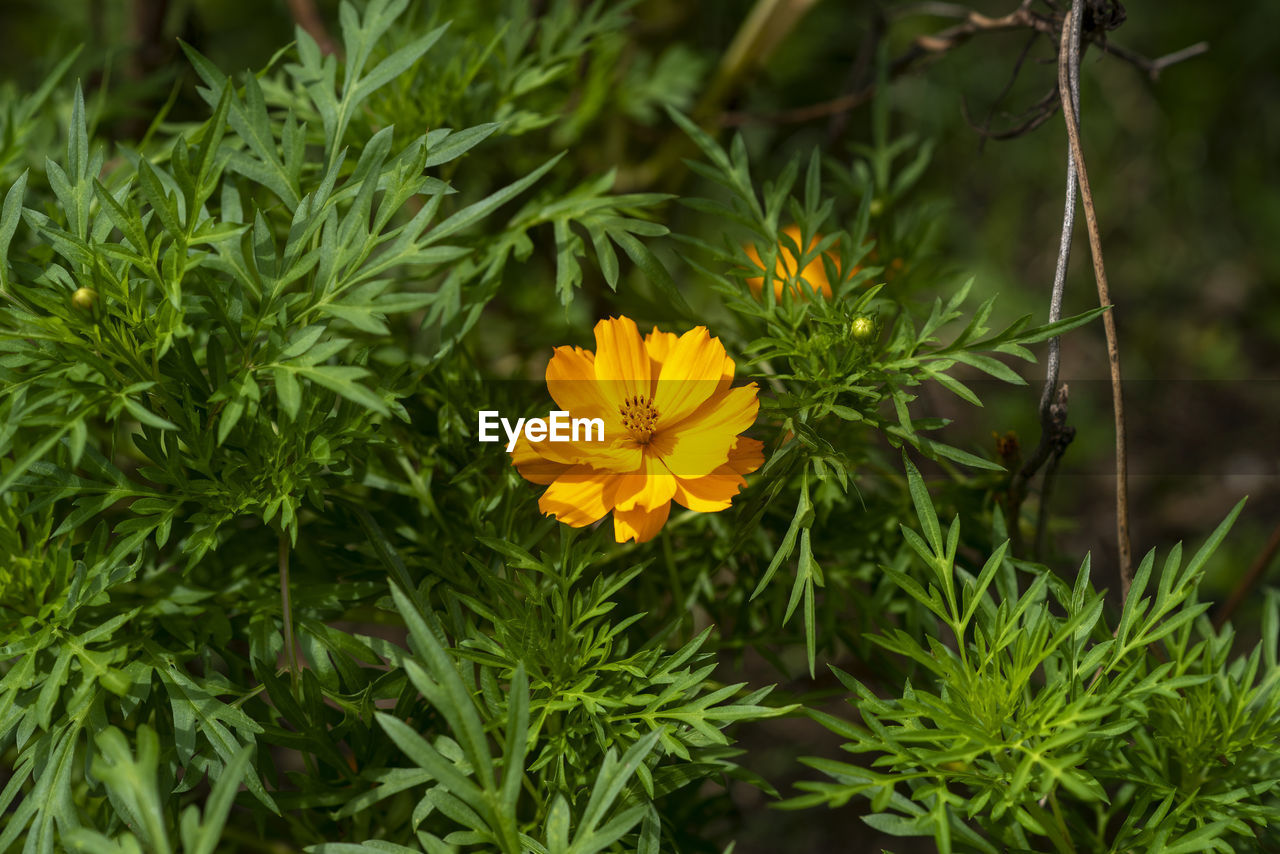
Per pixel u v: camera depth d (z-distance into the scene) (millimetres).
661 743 723
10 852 772
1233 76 1543
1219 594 1164
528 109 880
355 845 703
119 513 815
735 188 791
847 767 706
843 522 805
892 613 818
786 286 771
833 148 963
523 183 732
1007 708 721
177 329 726
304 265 729
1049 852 786
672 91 970
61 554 738
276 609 755
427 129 802
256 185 812
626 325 747
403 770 725
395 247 729
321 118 805
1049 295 1528
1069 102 748
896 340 752
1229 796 728
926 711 718
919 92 1401
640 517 736
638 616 739
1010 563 750
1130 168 1572
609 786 701
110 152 882
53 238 730
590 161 972
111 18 1012
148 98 924
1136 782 737
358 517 760
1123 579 761
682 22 1068
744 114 965
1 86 935
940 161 1477
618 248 920
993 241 1510
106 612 749
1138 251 1574
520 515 776
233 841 821
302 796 737
